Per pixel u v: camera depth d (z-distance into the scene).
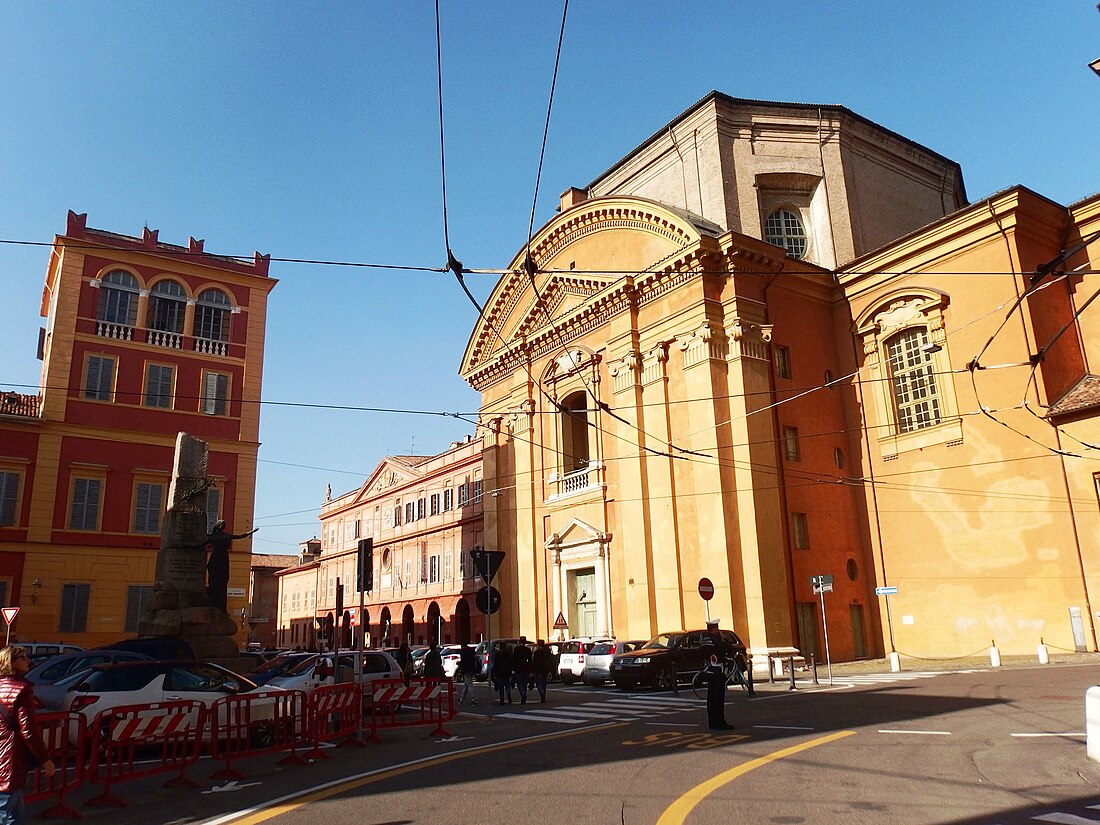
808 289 31.27
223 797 9.26
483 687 27.33
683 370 29.16
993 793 7.73
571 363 34.25
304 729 12.13
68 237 37.50
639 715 15.87
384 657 19.12
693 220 31.11
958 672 21.94
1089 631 23.62
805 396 29.95
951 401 27.75
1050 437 25.05
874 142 38.16
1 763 6.12
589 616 32.09
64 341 36.53
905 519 28.77
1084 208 27.11
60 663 15.61
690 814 7.26
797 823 6.88
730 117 35.44
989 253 27.14
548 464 35.22
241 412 40.00
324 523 70.88
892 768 9.09
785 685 21.28
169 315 39.38
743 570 26.55
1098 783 8.00
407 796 8.66
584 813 7.50
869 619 29.33
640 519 29.38
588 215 33.72
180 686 12.28
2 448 34.53
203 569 23.34
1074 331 27.25
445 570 52.56
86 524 35.50
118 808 8.94
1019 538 25.50
